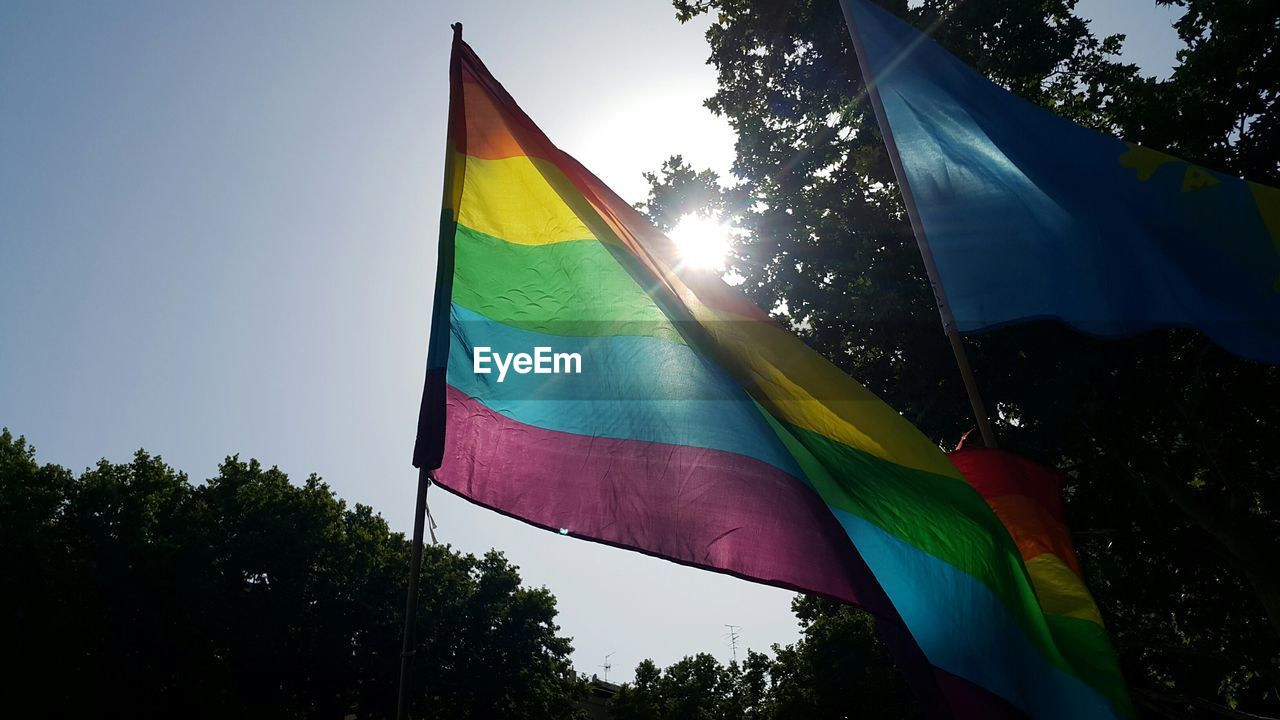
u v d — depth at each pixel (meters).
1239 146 14.49
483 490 5.95
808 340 16.11
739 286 16.73
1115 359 14.59
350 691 37.44
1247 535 15.36
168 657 31.08
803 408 6.56
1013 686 5.92
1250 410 15.70
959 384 15.37
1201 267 8.38
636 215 7.32
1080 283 8.34
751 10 17.16
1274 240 8.40
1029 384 15.08
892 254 15.41
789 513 5.86
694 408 6.21
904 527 6.36
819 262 16.09
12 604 28.39
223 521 34.78
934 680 6.00
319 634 35.22
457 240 6.82
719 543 5.77
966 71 9.48
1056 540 7.95
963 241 8.71
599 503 5.91
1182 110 14.37
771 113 17.75
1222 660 17.52
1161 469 15.38
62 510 31.50
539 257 6.80
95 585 29.84
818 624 33.31
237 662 33.16
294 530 34.72
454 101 6.88
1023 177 8.80
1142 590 17.33
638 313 6.57
